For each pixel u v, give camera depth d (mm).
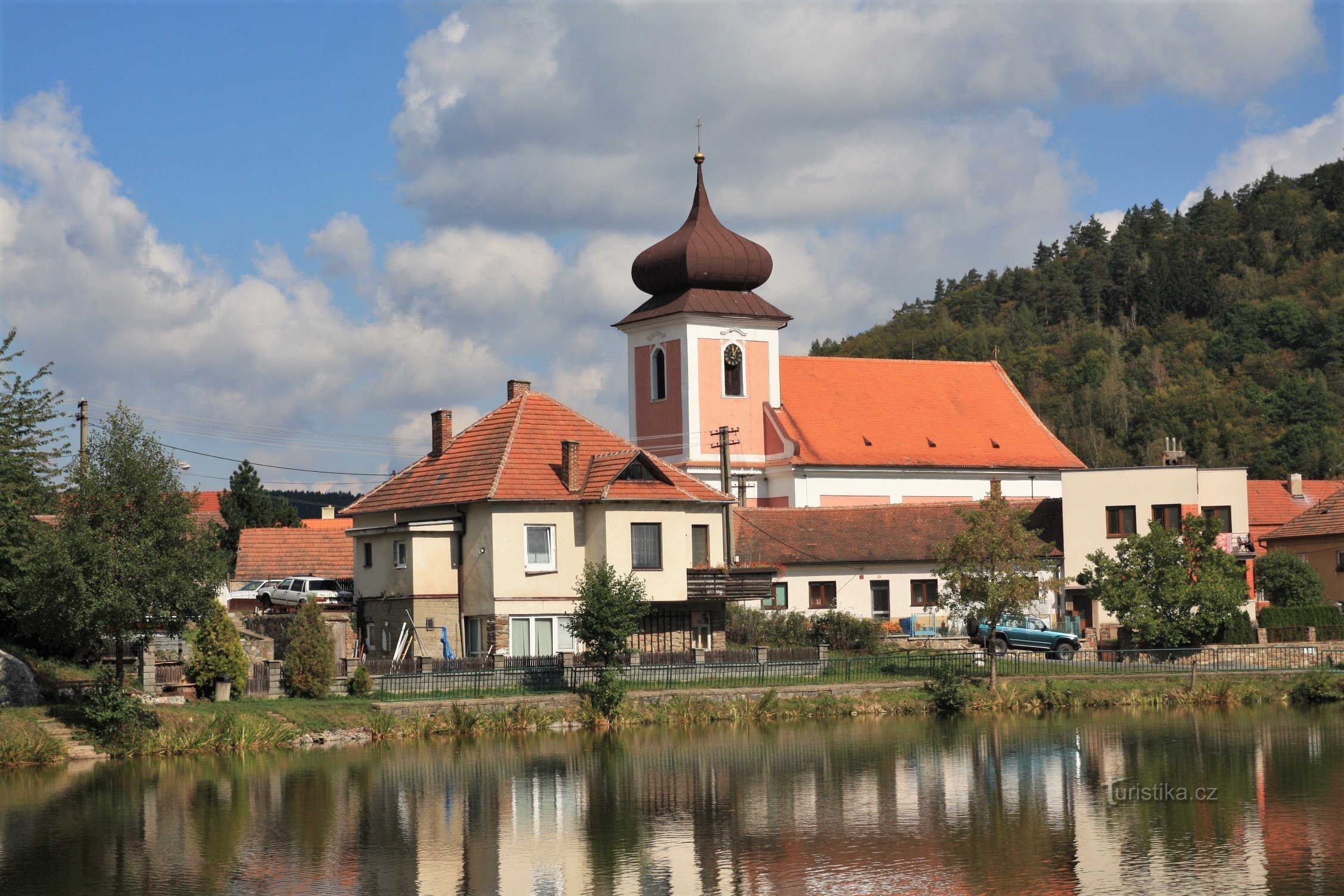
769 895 27625
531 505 59969
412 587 60344
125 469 45406
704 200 92750
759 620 67875
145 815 35250
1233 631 66688
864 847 31250
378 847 31719
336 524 100125
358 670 51344
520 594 59469
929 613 75312
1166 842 31344
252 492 108062
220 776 40812
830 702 55125
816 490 89500
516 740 48281
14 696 46562
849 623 67875
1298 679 60469
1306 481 104562
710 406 90250
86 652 53156
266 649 57062
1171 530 66938
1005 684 58500
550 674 53531
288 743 46469
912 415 95438
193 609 46188
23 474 52219
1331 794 36469
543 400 64875
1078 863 29531
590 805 36062
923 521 77500
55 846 31969
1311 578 76000
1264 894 26984
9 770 42062
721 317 90438
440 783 39375
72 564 43656
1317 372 171625
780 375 94125
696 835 32594
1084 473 77562
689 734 49719
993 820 33875
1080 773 40125
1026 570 59656
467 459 62906
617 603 53594
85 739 44375
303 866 30078
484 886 28406
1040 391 193750
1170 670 61781
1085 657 65438
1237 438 164000
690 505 62594
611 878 28938
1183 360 193125
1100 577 67750
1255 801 35812
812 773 40531
